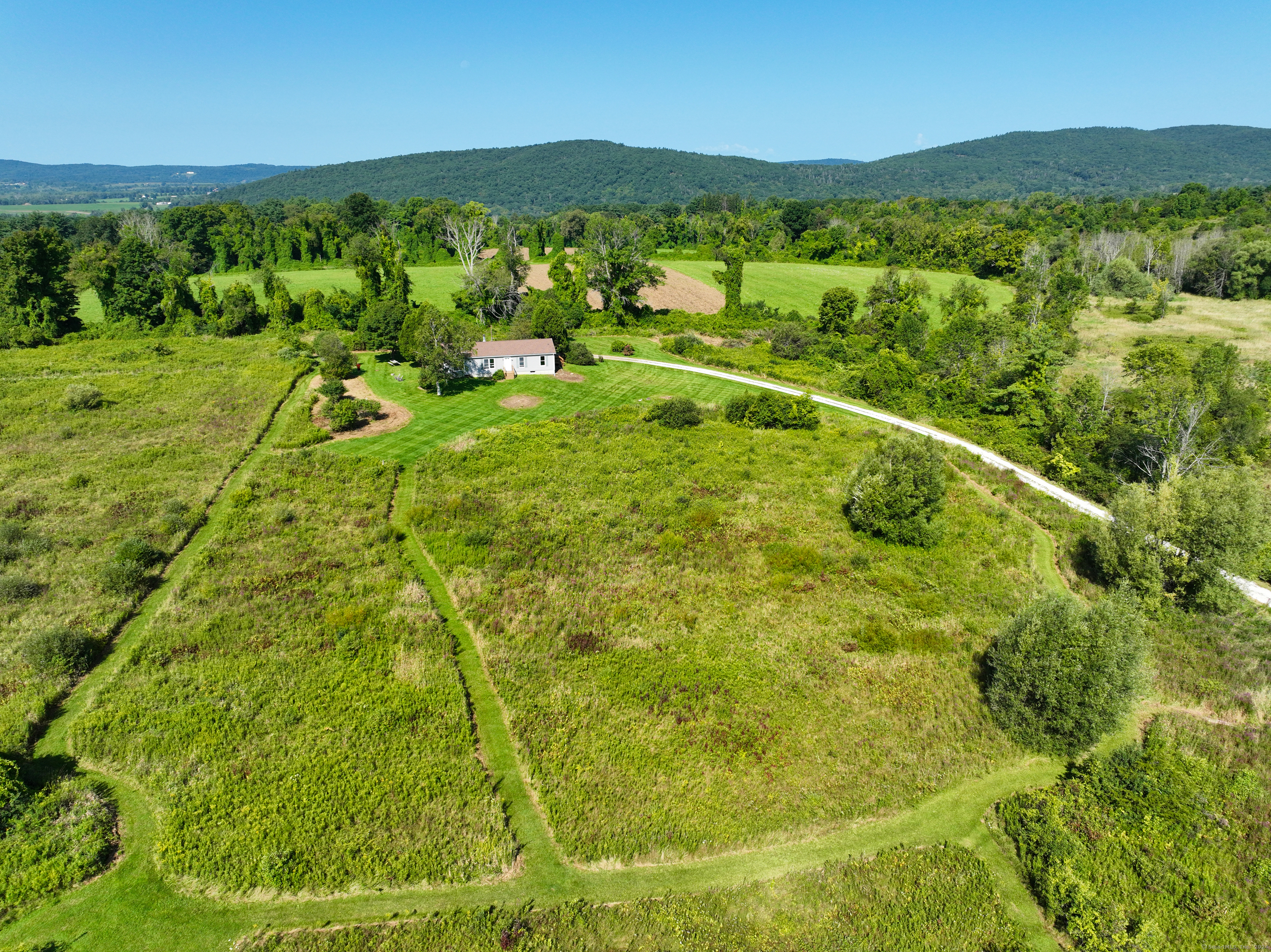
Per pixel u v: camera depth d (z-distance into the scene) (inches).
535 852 982.4
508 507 2017.7
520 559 1742.1
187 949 837.8
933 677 1359.5
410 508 2018.9
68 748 1127.6
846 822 1042.7
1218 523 1496.1
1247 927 878.4
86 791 1039.6
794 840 1011.9
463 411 2829.7
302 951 835.4
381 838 982.4
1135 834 1005.8
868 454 2113.7
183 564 1697.8
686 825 1024.2
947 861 976.9
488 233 6092.5
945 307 4375.0
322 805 1027.3
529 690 1291.8
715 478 2239.2
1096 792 1078.4
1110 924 861.8
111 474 2146.9
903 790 1098.1
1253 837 1003.3
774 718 1240.8
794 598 1621.6
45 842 940.6
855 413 2965.1
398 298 3944.4
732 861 978.7
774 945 862.5
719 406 2979.8
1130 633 1153.4
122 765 1095.6
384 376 3250.5
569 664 1369.3
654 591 1631.4
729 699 1286.9
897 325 3818.9
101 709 1202.0
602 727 1210.6
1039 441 2677.2
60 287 3838.6
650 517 1975.9
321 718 1198.9
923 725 1235.9
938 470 1876.2
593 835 1003.3
